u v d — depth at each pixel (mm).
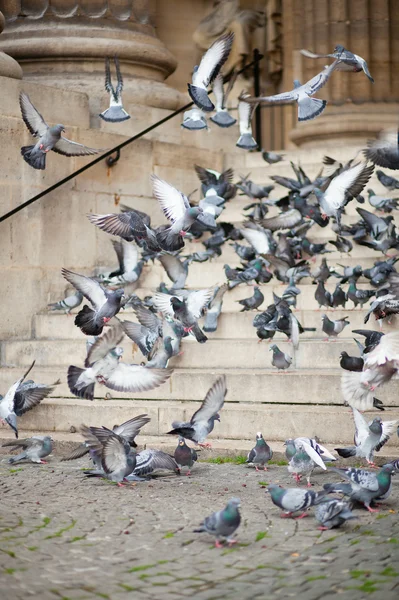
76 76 16594
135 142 16078
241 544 7648
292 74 20562
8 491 9500
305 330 12188
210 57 11211
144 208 16219
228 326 12852
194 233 15211
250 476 10031
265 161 17469
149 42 17219
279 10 21484
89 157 15305
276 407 11312
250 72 21578
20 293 14352
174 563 7211
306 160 17578
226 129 18406
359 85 18281
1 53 14500
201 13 21312
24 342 13641
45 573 6980
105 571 7039
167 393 12047
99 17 16891
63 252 14984
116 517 8461
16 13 16906
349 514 7918
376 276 12844
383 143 9508
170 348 11242
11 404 10758
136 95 16703
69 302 13992
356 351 11891
